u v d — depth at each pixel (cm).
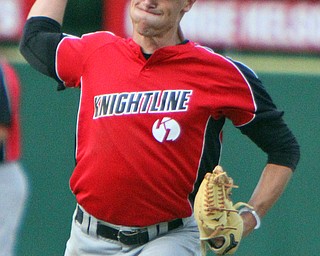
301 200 2625
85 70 1533
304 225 2630
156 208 1495
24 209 2747
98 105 1503
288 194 2628
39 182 2747
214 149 1516
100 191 1498
